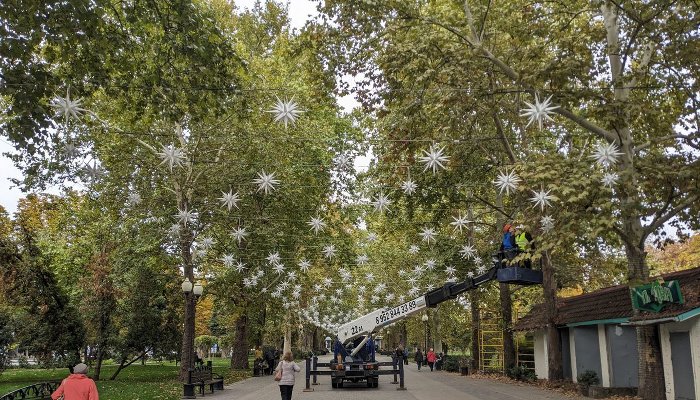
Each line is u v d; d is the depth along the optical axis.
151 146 25.78
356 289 37.72
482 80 18.95
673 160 15.86
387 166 24.42
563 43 17.03
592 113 15.84
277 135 26.02
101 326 29.84
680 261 39.75
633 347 21.73
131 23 14.62
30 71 13.48
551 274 25.50
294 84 26.45
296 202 29.03
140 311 30.27
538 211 16.06
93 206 26.89
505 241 18.53
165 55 15.09
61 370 39.44
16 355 41.97
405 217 29.45
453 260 29.00
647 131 18.12
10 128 13.48
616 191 14.87
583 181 13.40
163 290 31.69
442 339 49.91
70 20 13.02
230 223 27.27
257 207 27.81
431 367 41.72
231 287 31.19
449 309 42.53
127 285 30.06
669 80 16.92
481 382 27.97
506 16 19.45
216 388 24.58
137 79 15.30
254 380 30.59
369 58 20.41
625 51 17.03
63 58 13.74
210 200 25.95
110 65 14.74
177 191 25.88
